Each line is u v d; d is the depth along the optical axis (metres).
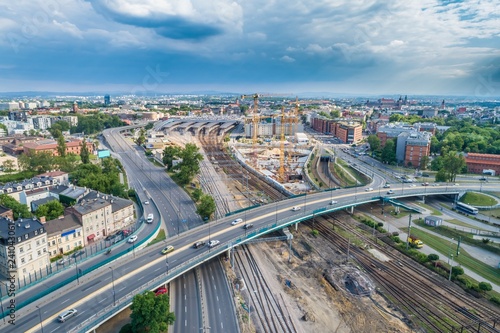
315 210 161.75
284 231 152.38
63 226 126.69
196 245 123.31
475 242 145.88
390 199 188.00
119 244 127.94
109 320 94.44
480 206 187.00
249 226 141.62
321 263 131.50
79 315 85.50
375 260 134.00
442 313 103.25
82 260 114.69
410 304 107.56
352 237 153.88
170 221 157.88
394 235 153.25
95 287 97.62
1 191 158.00
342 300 109.19
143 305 82.69
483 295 110.56
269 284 116.88
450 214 181.00
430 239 151.12
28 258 107.31
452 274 120.19
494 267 127.25
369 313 103.19
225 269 124.19
